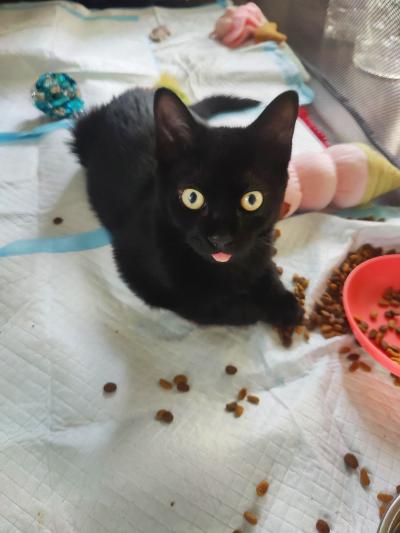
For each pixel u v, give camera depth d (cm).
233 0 71
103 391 27
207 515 23
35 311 31
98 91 50
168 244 28
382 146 45
